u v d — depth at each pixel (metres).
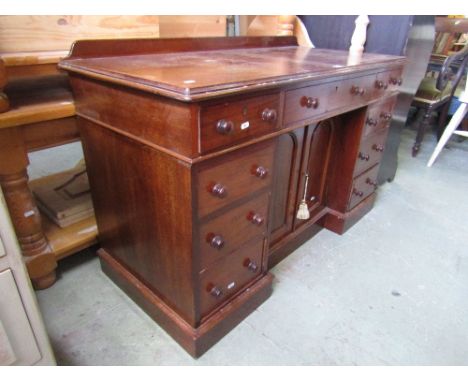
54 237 1.20
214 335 1.00
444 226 1.66
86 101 0.92
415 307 1.18
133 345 1.01
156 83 0.68
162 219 0.86
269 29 1.67
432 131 2.92
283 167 1.17
